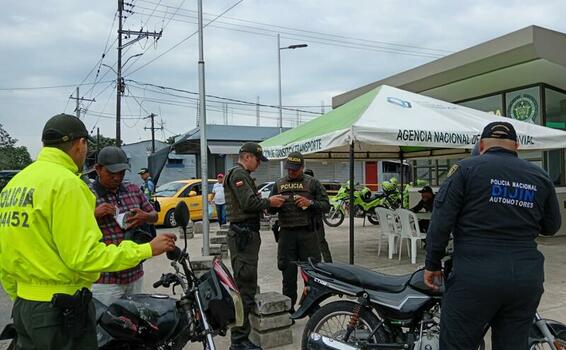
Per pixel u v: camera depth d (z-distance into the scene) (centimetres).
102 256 208
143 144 3659
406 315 340
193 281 265
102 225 325
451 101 1292
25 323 211
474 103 1234
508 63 1056
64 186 208
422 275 349
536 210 281
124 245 222
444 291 296
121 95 2555
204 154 927
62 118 226
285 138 846
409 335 346
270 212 514
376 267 787
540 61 1028
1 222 211
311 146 692
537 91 1063
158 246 232
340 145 629
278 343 446
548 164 1081
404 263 817
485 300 273
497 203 276
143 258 226
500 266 270
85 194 221
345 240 1124
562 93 1099
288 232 508
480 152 308
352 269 375
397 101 729
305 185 515
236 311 257
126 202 353
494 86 1159
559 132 762
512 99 1126
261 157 440
